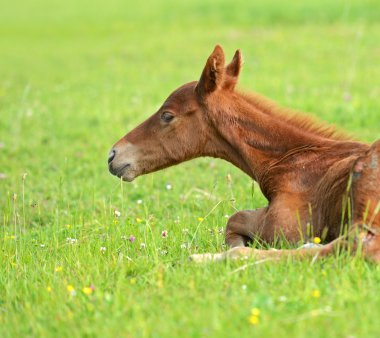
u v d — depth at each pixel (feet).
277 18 143.54
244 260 29.94
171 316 25.49
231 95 36.78
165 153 37.83
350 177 30.22
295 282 27.68
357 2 141.38
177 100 37.29
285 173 34.81
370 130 64.69
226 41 125.70
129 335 24.52
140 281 29.91
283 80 91.25
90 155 63.82
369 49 107.04
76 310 27.50
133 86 97.30
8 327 26.99
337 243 29.66
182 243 35.78
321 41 116.16
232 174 52.95
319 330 23.70
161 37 140.56
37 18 188.34
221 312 25.50
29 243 39.22
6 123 77.97
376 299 25.71
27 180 57.11
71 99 91.25
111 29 161.27
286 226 33.50
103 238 38.14
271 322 24.23
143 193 50.83
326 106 74.49
